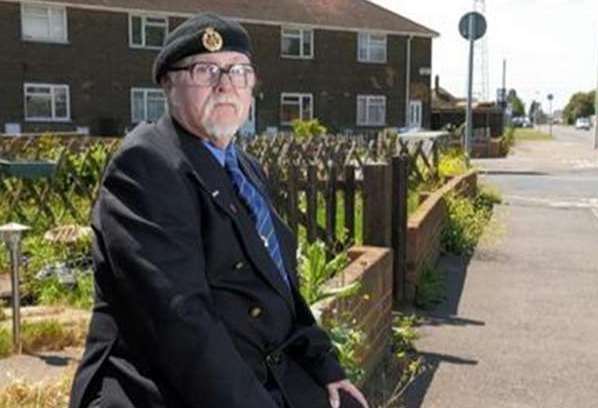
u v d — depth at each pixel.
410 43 38.22
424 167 13.97
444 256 9.80
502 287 8.11
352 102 37.00
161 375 1.93
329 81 36.34
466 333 6.37
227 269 2.07
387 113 37.97
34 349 4.71
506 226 12.73
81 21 30.44
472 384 5.17
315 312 3.64
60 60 30.12
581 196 18.11
